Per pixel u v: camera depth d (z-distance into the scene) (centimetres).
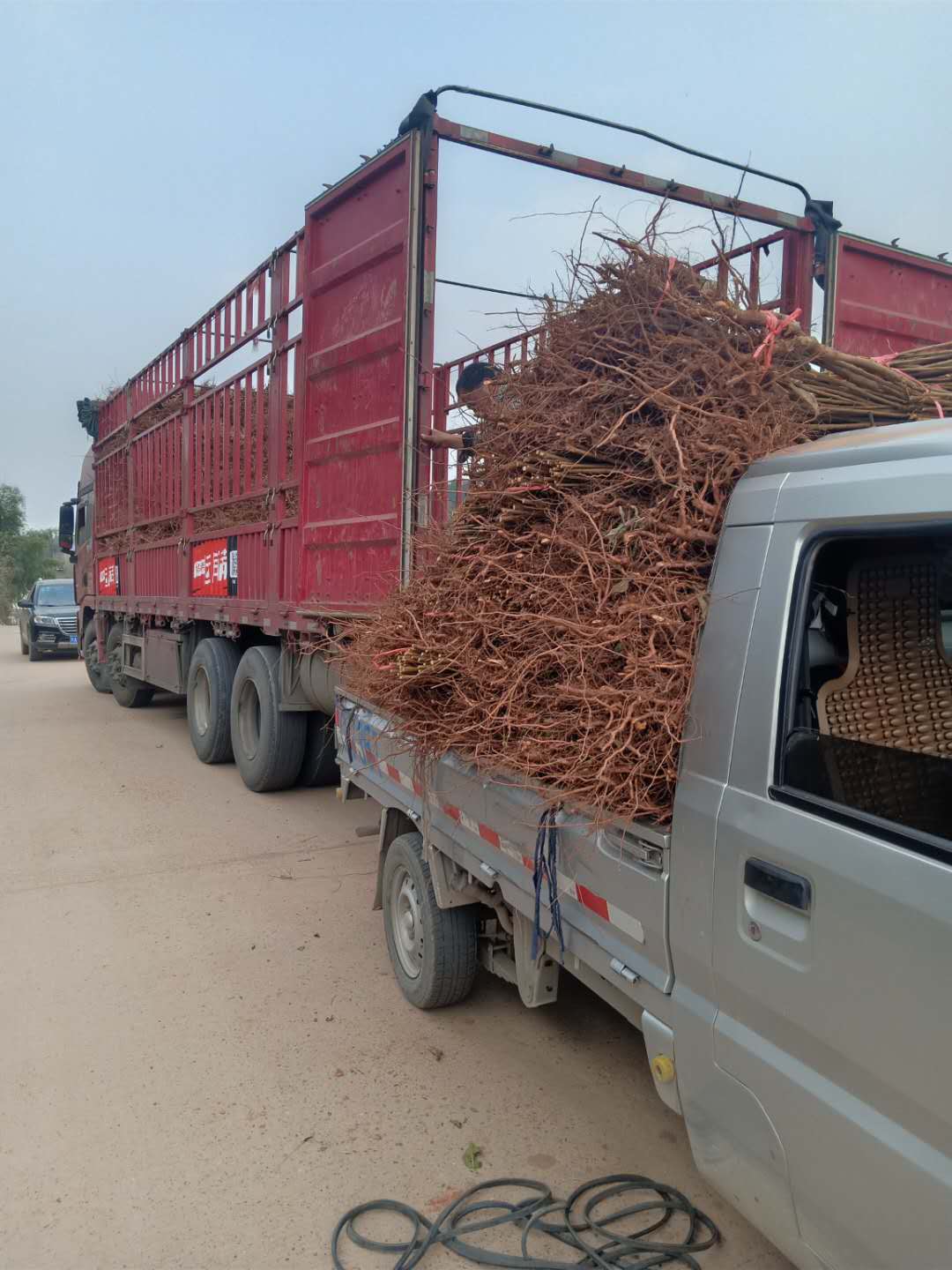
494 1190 268
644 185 472
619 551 230
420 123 428
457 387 579
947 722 216
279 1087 321
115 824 639
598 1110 309
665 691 205
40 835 611
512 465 267
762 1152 178
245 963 420
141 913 477
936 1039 139
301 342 568
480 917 359
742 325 252
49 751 905
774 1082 172
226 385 729
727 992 185
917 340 551
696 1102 197
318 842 600
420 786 336
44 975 406
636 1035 362
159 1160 281
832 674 203
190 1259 241
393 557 458
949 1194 137
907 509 165
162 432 920
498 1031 363
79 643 1465
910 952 144
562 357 275
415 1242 242
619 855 219
